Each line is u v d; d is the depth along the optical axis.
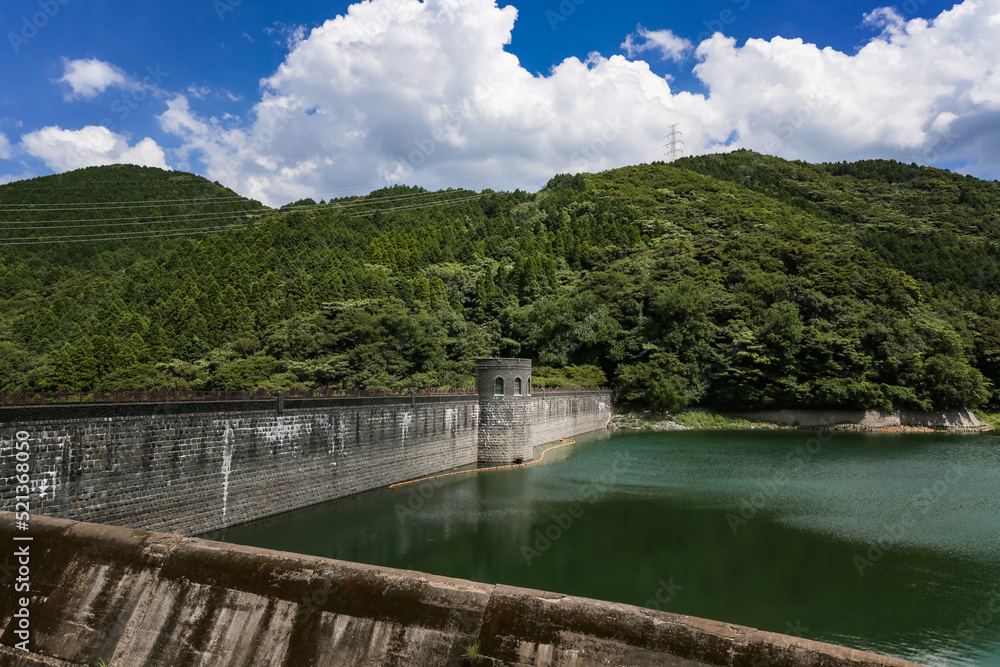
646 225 145.88
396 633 7.13
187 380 69.88
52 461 20.14
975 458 55.16
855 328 85.06
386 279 105.44
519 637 6.75
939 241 124.56
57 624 8.39
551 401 66.56
